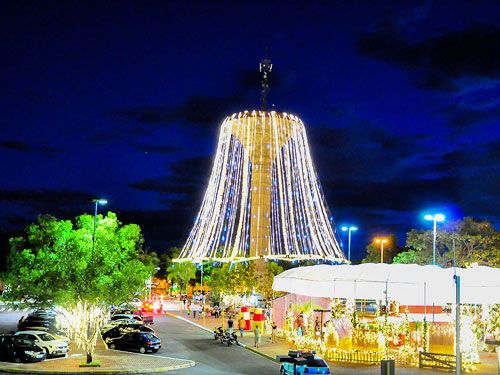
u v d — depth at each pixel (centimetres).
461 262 8512
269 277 7900
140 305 9588
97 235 4619
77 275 4081
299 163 8312
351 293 5044
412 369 4125
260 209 8156
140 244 6006
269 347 5153
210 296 10656
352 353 4422
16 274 4566
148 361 4212
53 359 4256
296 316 5869
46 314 6419
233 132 8325
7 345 4125
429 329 4541
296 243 8106
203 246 8406
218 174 8494
